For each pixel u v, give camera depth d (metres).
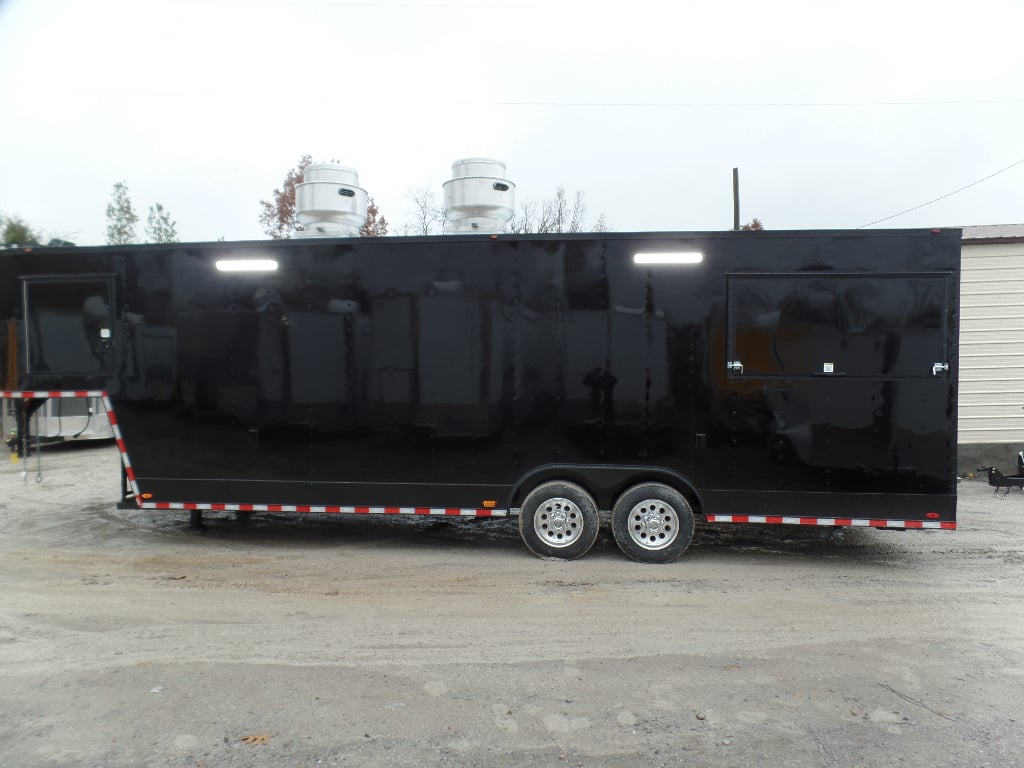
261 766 2.64
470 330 5.57
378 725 2.96
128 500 6.15
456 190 6.43
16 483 9.65
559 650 3.79
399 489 5.70
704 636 4.00
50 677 3.44
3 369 6.06
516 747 2.79
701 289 5.33
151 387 5.91
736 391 5.30
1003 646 3.86
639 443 5.44
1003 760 2.69
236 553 5.82
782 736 2.87
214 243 5.79
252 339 5.79
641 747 2.79
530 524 5.59
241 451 5.85
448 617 4.30
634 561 5.54
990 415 9.88
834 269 5.18
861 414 5.17
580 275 5.45
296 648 3.81
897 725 2.97
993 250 9.75
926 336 5.08
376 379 5.68
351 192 6.68
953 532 6.64
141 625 4.16
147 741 2.83
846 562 5.58
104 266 5.91
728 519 5.36
